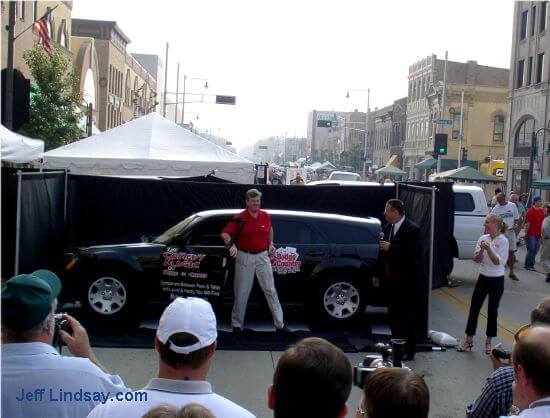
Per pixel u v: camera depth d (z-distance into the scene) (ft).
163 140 55.16
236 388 23.98
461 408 22.67
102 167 51.65
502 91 206.69
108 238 46.60
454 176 114.42
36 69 79.56
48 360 10.33
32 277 10.55
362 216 47.91
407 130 247.91
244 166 54.13
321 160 407.23
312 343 8.30
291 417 7.87
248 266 30.22
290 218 33.19
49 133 78.43
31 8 93.45
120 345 28.43
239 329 30.78
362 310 32.91
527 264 61.11
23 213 31.71
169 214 47.21
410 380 8.18
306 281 32.63
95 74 147.43
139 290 32.12
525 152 150.10
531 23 148.15
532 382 8.97
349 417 21.26
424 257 30.63
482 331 34.88
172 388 9.34
